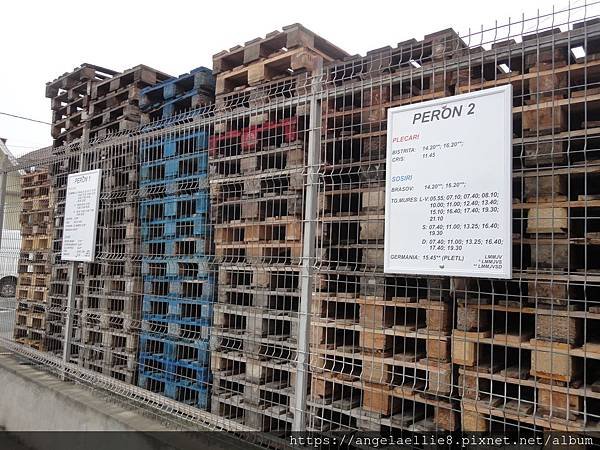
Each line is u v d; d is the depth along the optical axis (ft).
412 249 7.63
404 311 9.65
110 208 15.79
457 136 7.36
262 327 11.17
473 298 8.87
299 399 8.91
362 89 9.18
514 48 8.44
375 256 9.61
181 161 14.19
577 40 8.23
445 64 8.63
